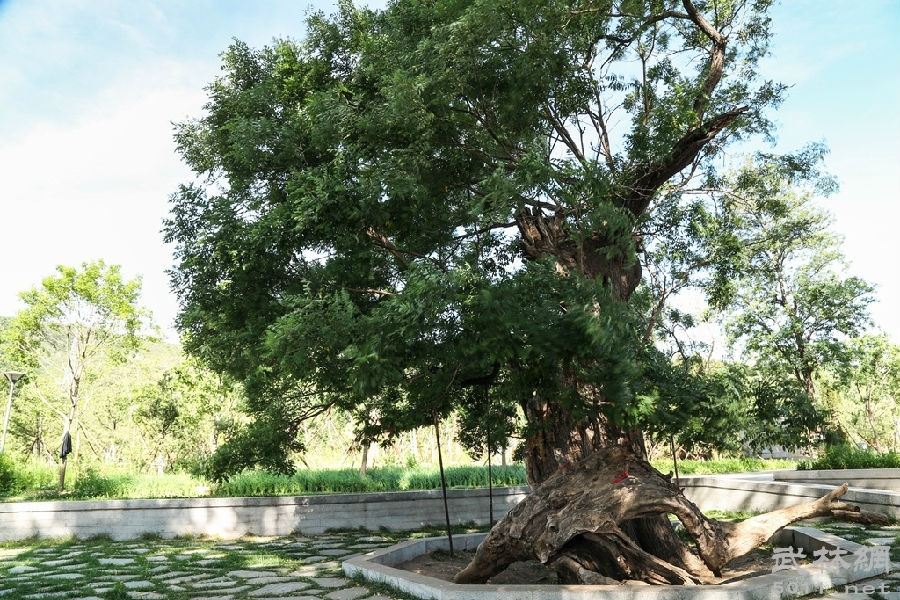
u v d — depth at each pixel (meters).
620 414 6.64
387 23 10.80
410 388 8.41
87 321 28.69
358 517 15.14
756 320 28.91
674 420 7.20
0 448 24.09
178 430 35.12
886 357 32.41
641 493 6.95
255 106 11.20
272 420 11.22
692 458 30.59
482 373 8.93
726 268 12.15
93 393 37.97
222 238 10.14
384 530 15.18
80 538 13.98
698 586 6.39
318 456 39.94
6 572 9.89
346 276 9.74
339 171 8.73
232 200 10.70
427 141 8.99
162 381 33.31
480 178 9.93
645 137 9.38
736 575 7.79
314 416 11.30
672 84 10.16
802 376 28.59
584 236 7.43
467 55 8.59
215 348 12.94
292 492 18.14
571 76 9.62
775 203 12.45
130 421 40.66
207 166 12.91
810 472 19.34
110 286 28.73
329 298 7.66
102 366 35.53
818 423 8.81
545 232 9.68
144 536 14.18
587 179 7.04
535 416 9.30
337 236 9.09
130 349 30.67
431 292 6.58
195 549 12.45
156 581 9.00
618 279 9.50
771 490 14.28
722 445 8.65
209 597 7.82
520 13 8.40
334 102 9.52
